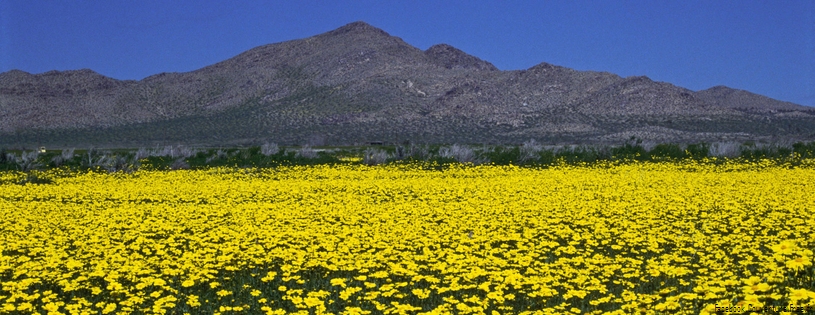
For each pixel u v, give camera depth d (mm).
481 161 32656
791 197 18328
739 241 12594
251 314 9297
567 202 18281
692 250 11719
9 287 9805
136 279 10359
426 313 8438
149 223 15414
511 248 13172
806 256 8141
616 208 17094
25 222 15500
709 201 17984
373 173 28328
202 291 10297
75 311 8750
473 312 9109
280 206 18391
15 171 30547
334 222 15906
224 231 14133
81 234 14141
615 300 9039
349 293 9203
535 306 9539
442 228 14492
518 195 20062
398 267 10453
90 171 29078
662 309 8055
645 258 12109
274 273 10227
